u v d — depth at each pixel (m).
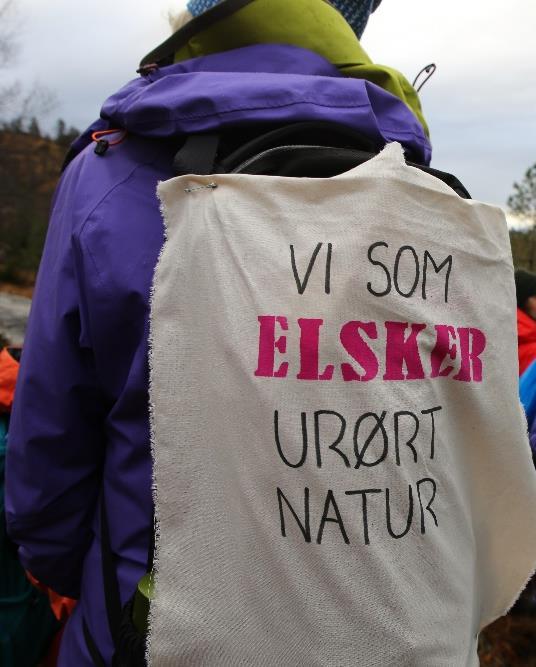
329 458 0.76
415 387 0.80
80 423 0.98
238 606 0.78
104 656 0.96
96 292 0.88
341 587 0.75
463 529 0.86
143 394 0.90
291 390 0.77
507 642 2.64
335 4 1.31
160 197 0.85
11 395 1.71
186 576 0.80
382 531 0.76
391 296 0.80
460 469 0.89
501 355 0.90
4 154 27.28
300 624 0.75
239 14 1.02
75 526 1.04
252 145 0.88
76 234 0.90
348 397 0.77
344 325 0.78
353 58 1.11
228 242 0.80
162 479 0.81
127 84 1.06
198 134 0.90
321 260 0.79
